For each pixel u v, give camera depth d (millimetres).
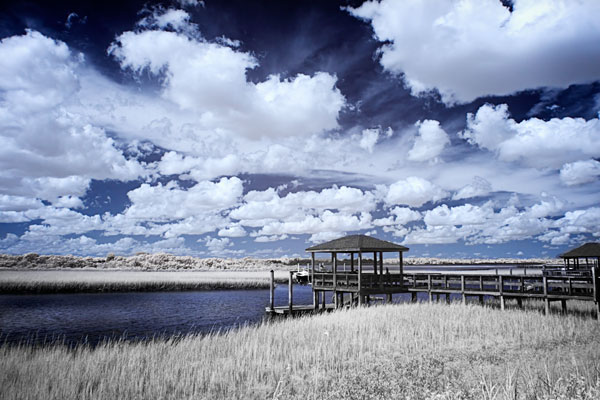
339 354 14625
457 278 29062
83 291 53719
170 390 11055
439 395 9266
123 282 56344
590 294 22016
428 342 16297
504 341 16344
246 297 50156
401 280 30297
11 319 32031
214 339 17406
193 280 63812
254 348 14922
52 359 13539
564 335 17266
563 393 8531
